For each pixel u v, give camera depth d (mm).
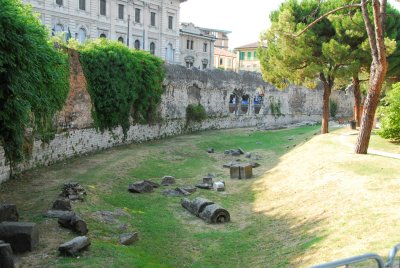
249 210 16938
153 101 34156
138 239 13086
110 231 13227
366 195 14469
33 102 17062
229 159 28469
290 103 55594
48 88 20625
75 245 10594
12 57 13945
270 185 19984
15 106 14734
